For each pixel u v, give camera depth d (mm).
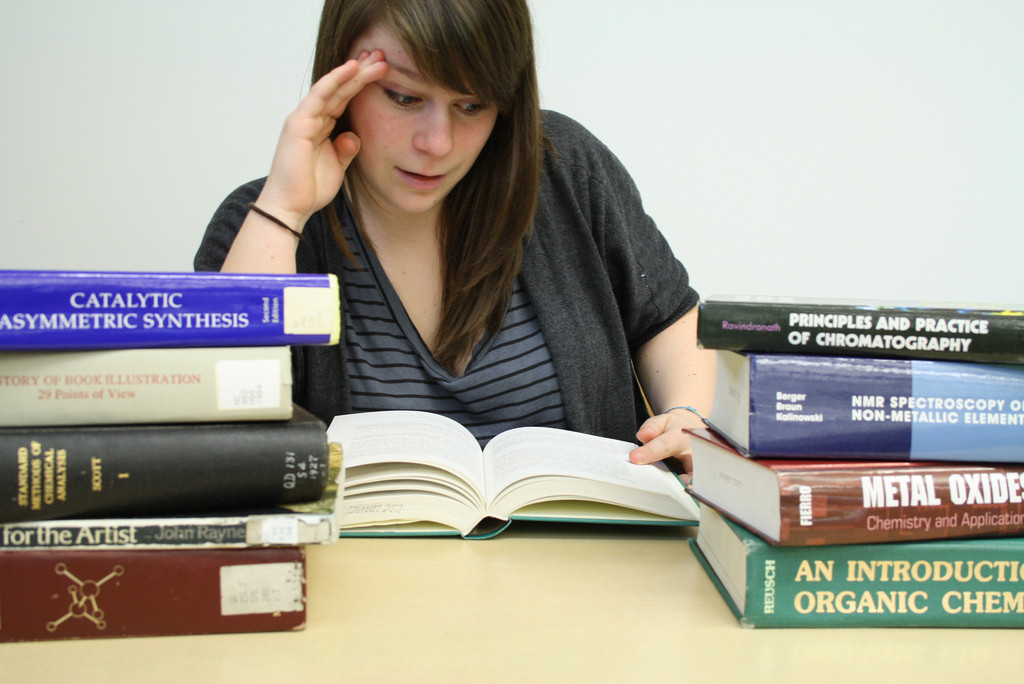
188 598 526
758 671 500
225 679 474
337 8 874
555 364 1128
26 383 510
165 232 1678
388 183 938
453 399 1118
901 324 575
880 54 1739
